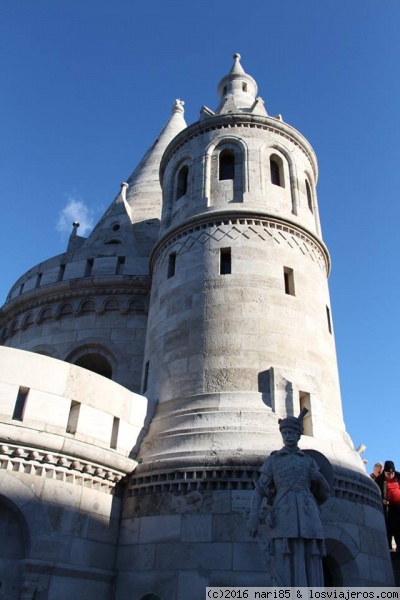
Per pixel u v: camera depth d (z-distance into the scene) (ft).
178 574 37.55
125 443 45.44
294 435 28.12
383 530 45.16
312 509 25.62
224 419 44.01
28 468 38.22
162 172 70.23
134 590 38.75
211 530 38.45
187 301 53.06
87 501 40.52
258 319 49.70
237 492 39.50
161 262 60.13
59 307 72.74
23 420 39.14
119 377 65.82
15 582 35.29
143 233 85.46
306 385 47.73
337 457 44.50
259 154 60.64
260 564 36.68
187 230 58.03
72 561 37.63
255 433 42.50
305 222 59.26
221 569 36.83
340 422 49.98
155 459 43.32
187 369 48.98
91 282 72.02
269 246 54.49
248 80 84.02
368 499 44.57
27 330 74.18
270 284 52.08
